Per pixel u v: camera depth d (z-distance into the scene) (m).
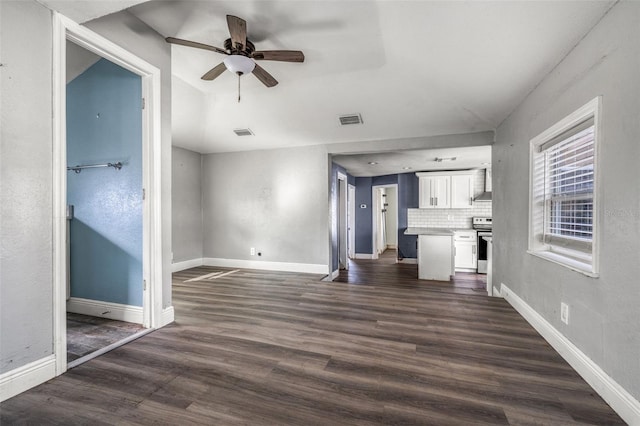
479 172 7.00
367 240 8.47
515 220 3.05
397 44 2.38
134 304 2.54
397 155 5.62
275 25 2.17
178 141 4.85
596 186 1.69
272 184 5.27
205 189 5.68
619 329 1.49
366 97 3.43
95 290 2.69
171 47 2.54
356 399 1.55
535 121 2.62
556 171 2.48
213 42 2.48
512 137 3.20
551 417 1.43
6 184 1.49
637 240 1.39
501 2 1.77
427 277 5.66
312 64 2.78
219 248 5.62
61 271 1.73
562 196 2.37
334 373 1.80
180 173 5.20
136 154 2.46
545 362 1.95
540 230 2.62
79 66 2.64
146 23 2.23
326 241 4.98
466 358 1.99
